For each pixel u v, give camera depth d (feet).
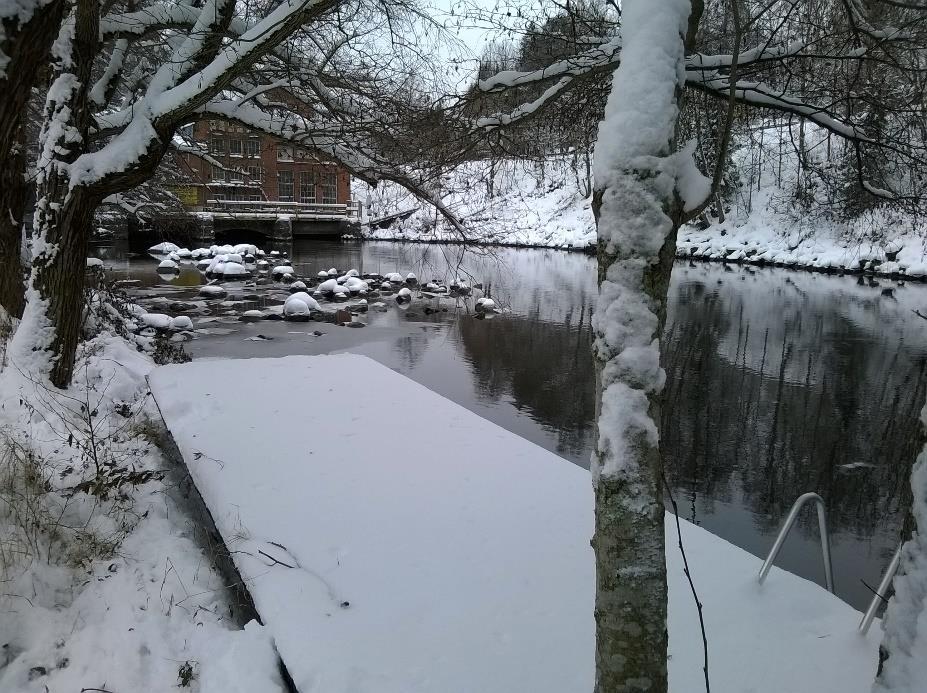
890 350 59.82
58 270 24.18
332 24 30.58
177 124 24.14
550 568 14.02
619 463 6.77
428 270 106.83
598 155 6.98
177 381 26.76
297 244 179.01
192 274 107.14
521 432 38.78
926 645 7.64
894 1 16.99
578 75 18.70
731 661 11.31
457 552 14.58
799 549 26.53
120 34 26.66
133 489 19.20
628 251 6.79
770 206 113.80
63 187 23.58
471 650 11.42
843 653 11.51
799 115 20.70
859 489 32.01
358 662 11.03
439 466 19.16
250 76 30.35
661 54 6.75
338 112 30.71
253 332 64.18
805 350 59.67
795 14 20.06
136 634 13.06
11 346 24.56
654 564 6.77
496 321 72.90
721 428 40.09
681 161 6.85
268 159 149.38
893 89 20.77
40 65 18.17
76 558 15.01
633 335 6.81
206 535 17.72
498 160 25.32
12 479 16.11
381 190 35.01
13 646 12.76
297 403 24.29
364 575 13.61
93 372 29.32
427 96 24.95
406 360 55.11
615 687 6.91
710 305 83.35
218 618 13.93
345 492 17.37
